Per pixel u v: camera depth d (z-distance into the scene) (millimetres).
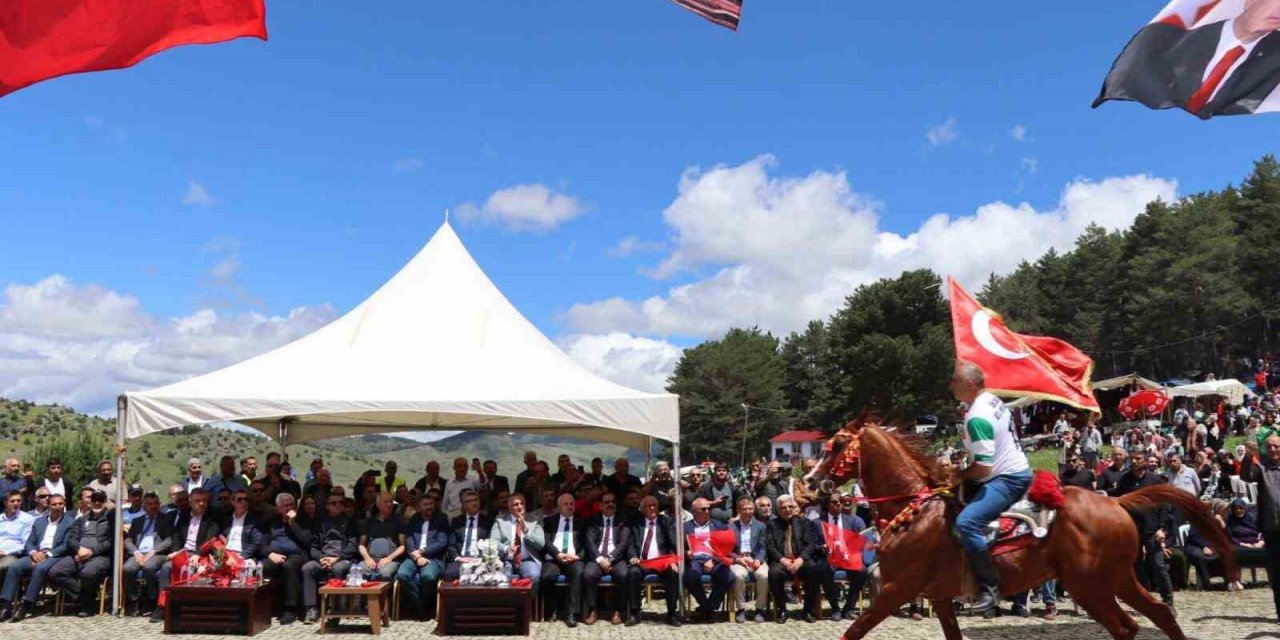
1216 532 6992
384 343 12688
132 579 11172
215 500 11711
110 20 5688
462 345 12797
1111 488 12320
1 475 12523
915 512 6758
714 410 81188
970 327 11031
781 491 12898
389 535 11375
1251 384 58656
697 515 11281
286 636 9852
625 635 9977
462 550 11148
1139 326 72500
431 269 14086
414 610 11383
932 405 64438
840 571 11031
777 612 11016
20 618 10711
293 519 11125
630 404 11312
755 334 96750
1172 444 25703
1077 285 81750
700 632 10164
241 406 10875
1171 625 6766
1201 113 8156
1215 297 68750
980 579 6410
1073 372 10938
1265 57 7996
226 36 5891
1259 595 12133
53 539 11266
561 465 14664
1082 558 6598
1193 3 7789
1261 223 70938
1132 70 8055
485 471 14805
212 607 9867
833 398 70250
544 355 13039
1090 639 9492
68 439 29906
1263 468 9695
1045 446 38938
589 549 10984
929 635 9758
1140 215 77875
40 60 5605
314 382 11500
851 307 73188
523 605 9953
